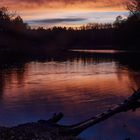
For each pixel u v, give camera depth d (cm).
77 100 3003
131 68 6594
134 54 11556
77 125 1802
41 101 2973
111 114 1845
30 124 1777
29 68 6881
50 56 11531
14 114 2428
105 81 4516
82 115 2373
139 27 15325
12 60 9594
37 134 1573
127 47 16350
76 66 7262
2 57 11144
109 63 7988
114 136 1834
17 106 2744
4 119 2261
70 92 3509
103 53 12788
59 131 1700
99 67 6938
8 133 1540
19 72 6028
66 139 1611
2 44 14575
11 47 14712
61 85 4134
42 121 1842
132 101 1834
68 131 1742
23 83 4397
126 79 4712
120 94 3344
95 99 3055
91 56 11006
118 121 2155
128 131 1934
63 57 10850
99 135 1842
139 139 1797
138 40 15525
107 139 1781
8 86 4088
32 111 2522
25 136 1527
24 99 3094
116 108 1848
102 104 2800
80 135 1833
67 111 2517
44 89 3778
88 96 3228
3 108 2653
